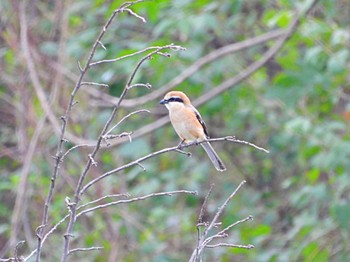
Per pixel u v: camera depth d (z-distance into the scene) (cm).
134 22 1407
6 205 1505
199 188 1523
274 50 1273
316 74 1262
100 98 1348
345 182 1268
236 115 1474
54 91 1309
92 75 1415
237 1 1370
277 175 1599
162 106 1483
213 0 1362
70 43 1367
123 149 1309
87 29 1446
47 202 558
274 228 1513
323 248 1343
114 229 1320
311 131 1319
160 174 1498
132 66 1220
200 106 1430
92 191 1339
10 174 1511
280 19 1257
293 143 1431
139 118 1485
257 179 1602
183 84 1405
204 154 1603
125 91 561
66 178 1322
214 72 1416
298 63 1275
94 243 1302
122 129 1441
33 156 1348
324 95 1386
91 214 1236
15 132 1518
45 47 1369
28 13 1452
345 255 1333
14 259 589
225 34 1480
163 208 1449
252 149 1584
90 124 1373
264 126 1526
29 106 1367
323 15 1501
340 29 1289
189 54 1348
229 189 1532
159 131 1528
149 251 1326
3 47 1473
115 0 1139
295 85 1255
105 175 565
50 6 1483
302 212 1515
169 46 568
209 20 1262
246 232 1323
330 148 1294
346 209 1212
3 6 1378
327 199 1302
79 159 1343
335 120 1408
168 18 1292
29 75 1369
